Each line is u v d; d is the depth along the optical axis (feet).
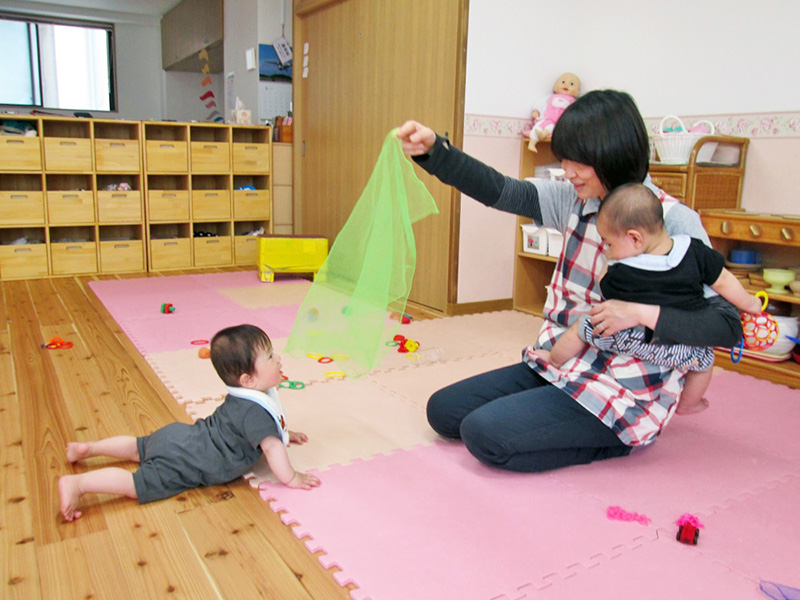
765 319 6.36
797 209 9.12
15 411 6.82
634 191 4.76
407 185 6.01
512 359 9.05
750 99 9.55
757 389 8.07
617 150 4.76
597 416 5.38
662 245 4.89
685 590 4.17
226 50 19.25
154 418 6.69
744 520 5.04
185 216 15.35
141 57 27.84
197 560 4.36
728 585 4.23
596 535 4.76
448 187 11.43
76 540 4.56
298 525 4.78
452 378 8.20
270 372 5.31
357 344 5.83
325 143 15.10
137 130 14.67
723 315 4.93
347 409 7.09
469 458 5.98
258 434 5.16
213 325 10.39
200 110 28.25
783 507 5.26
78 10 25.16
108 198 14.46
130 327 10.18
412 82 11.93
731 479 5.72
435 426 6.20
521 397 5.63
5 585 4.06
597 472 5.78
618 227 4.82
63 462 5.70
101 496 5.19
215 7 19.60
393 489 5.35
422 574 4.24
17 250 13.82
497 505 5.15
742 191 9.77
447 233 11.59
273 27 16.93
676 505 5.24
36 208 13.80
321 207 15.57
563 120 4.94
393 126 12.57
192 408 6.92
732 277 5.06
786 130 9.17
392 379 8.11
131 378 7.87
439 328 10.73
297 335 6.10
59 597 3.96
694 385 5.67
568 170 5.06
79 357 8.64
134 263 15.03
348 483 5.43
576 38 12.01
